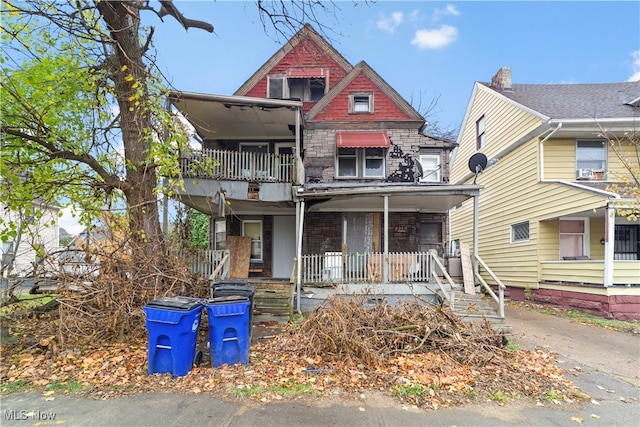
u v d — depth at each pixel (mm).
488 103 16391
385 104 13461
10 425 3639
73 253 7660
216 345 5207
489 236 16266
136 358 5441
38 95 7441
